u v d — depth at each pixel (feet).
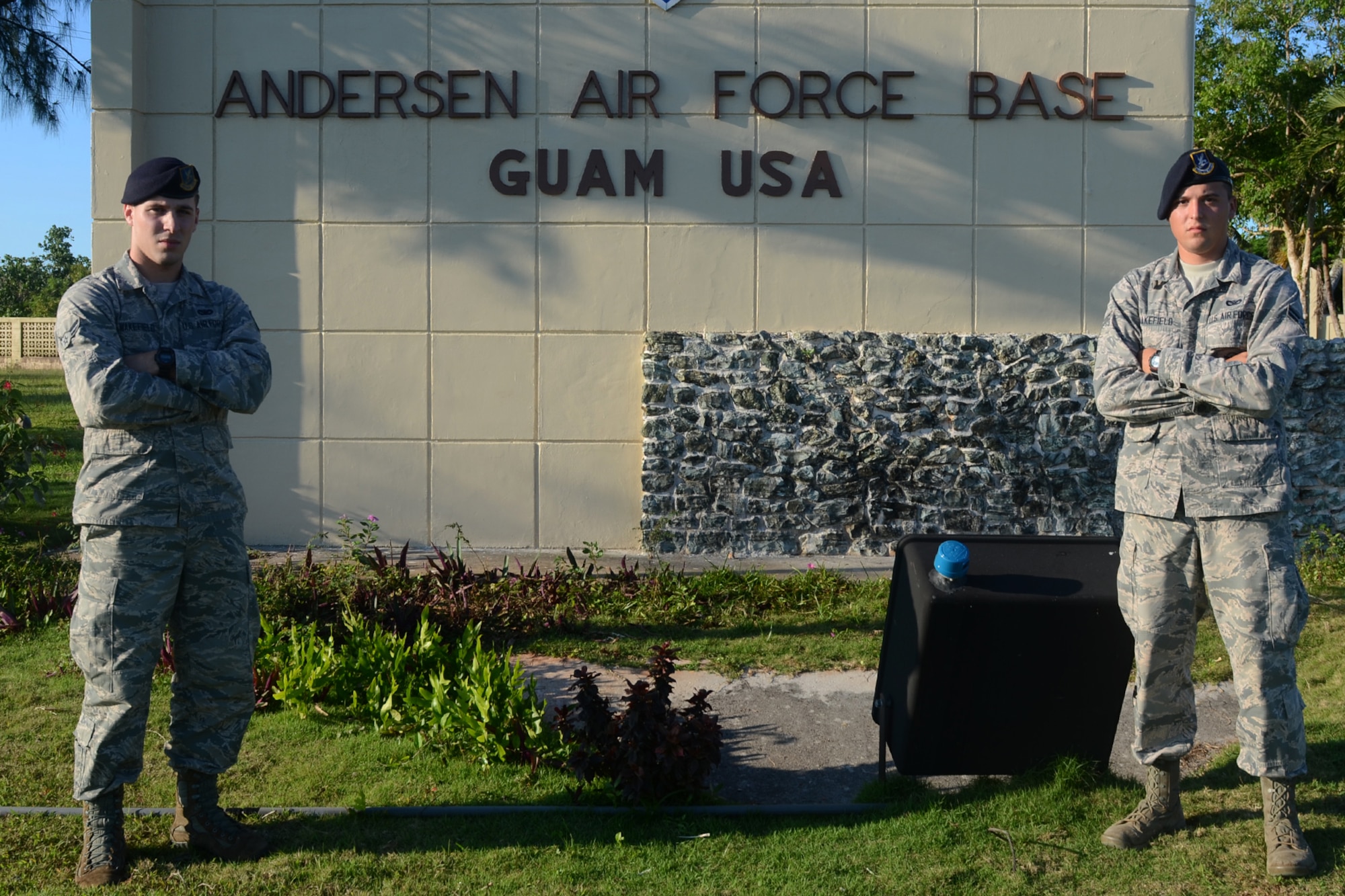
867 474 29.73
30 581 24.13
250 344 12.54
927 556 13.30
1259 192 82.89
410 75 30.40
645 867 11.98
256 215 30.50
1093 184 30.40
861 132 30.37
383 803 13.58
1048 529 29.55
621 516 30.78
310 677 17.06
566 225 30.53
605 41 30.30
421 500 30.89
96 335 11.67
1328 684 17.33
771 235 30.48
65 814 13.25
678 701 17.67
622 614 23.03
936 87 30.30
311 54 30.35
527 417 30.76
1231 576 11.49
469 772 14.53
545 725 15.19
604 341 30.63
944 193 30.40
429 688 16.90
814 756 15.58
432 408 30.76
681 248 30.50
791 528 29.78
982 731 13.42
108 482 11.58
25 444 28.48
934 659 12.98
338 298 30.66
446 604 22.09
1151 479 11.99
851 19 30.25
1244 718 11.46
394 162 30.42
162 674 18.25
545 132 30.42
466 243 30.53
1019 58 30.27
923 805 13.39
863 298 30.53
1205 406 11.70
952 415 29.76
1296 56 82.38
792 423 29.84
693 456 29.91
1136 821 12.35
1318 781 13.38
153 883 11.64
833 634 21.52
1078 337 29.89
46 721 16.57
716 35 30.27
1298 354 11.51
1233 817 12.67
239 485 12.54
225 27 30.27
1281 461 11.51
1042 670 13.09
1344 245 89.97
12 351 101.86
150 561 11.65
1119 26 30.17
